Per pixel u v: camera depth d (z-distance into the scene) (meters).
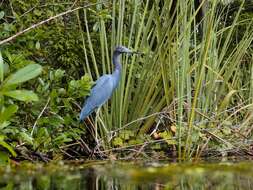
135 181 5.61
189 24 10.33
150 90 11.04
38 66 7.23
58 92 9.14
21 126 9.15
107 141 10.59
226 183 5.43
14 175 6.29
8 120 8.27
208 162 8.19
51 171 6.77
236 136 11.16
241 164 7.45
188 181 5.57
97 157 10.15
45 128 8.86
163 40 10.57
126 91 11.22
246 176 5.98
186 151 9.82
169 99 11.12
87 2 11.09
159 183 5.46
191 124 9.64
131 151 10.40
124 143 10.66
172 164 7.57
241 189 4.96
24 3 10.70
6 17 10.73
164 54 10.48
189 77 10.46
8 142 8.84
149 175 6.12
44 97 9.17
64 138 9.28
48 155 9.73
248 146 10.88
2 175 6.28
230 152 10.57
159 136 10.91
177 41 10.38
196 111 10.38
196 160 8.97
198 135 10.08
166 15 10.95
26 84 9.72
